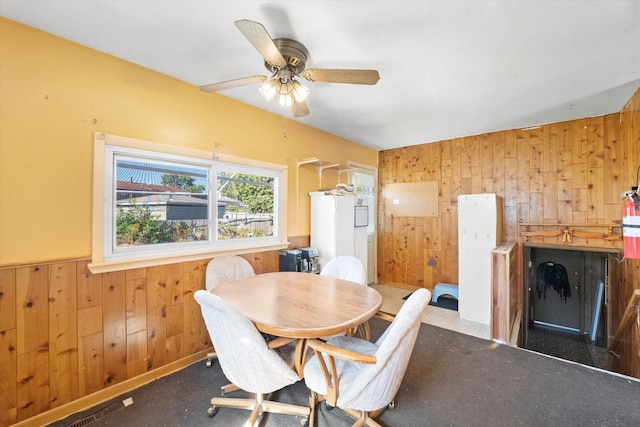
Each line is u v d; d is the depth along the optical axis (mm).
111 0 1379
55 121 1663
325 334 1352
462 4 1396
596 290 3711
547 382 1978
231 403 1669
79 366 1730
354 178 4238
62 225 1685
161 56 1898
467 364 2227
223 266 2361
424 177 4277
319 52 1816
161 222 2162
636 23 1519
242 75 2164
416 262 4355
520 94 2461
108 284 1850
